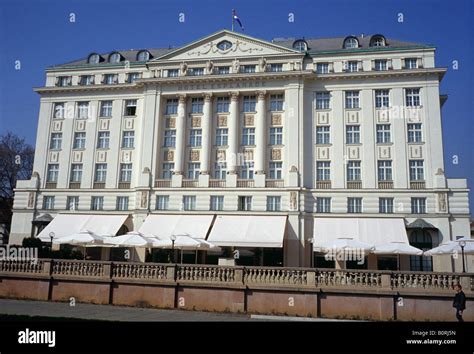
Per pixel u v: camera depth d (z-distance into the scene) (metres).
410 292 21.27
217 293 23.11
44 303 24.09
